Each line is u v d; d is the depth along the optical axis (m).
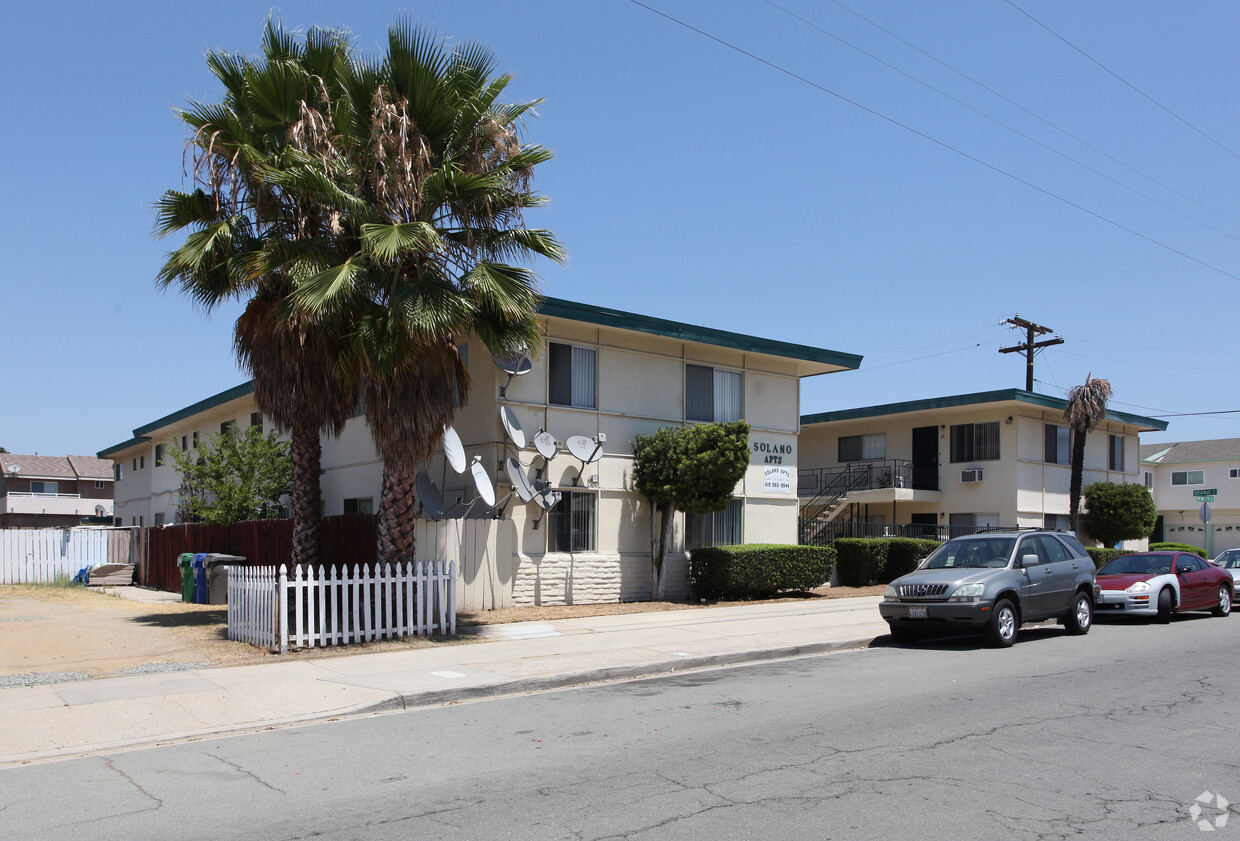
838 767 6.70
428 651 12.41
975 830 5.35
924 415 31.69
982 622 13.05
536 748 7.40
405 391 12.82
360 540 16.92
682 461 18.55
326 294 11.48
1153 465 45.00
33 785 6.47
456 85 13.14
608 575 19.25
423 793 6.16
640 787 6.22
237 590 13.44
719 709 8.94
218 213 13.29
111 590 23.56
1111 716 8.53
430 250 12.60
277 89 12.84
